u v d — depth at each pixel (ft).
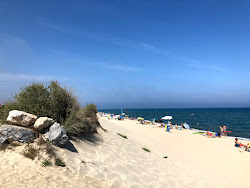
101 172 18.08
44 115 22.94
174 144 47.55
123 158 25.38
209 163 34.17
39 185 12.97
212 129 90.43
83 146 23.34
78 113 27.30
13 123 19.89
